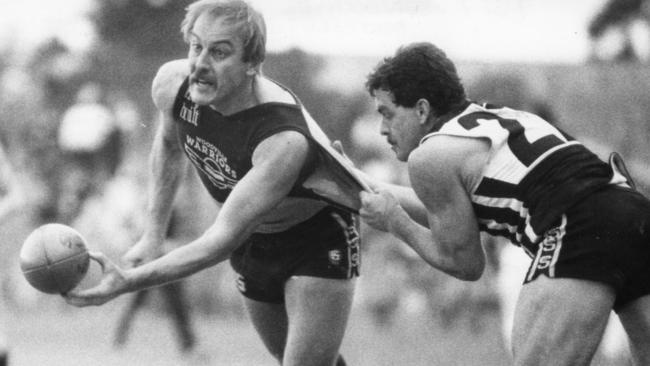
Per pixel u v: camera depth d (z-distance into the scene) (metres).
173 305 28.45
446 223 14.28
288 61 36.06
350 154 35.16
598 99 32.47
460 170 14.10
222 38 14.70
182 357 28.28
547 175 14.05
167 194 16.97
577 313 13.69
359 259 16.73
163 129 16.44
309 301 16.22
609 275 13.74
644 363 14.56
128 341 31.45
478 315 32.34
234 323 34.44
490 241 27.30
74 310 37.38
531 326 13.83
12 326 33.66
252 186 14.80
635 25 35.12
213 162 15.74
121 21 41.22
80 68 39.16
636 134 32.03
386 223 14.93
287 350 16.33
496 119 14.50
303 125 15.17
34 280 14.46
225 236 14.68
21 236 37.19
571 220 13.87
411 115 14.68
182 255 14.52
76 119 36.47
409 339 31.11
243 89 15.07
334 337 16.34
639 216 13.98
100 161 36.41
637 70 32.31
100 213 35.50
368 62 35.72
